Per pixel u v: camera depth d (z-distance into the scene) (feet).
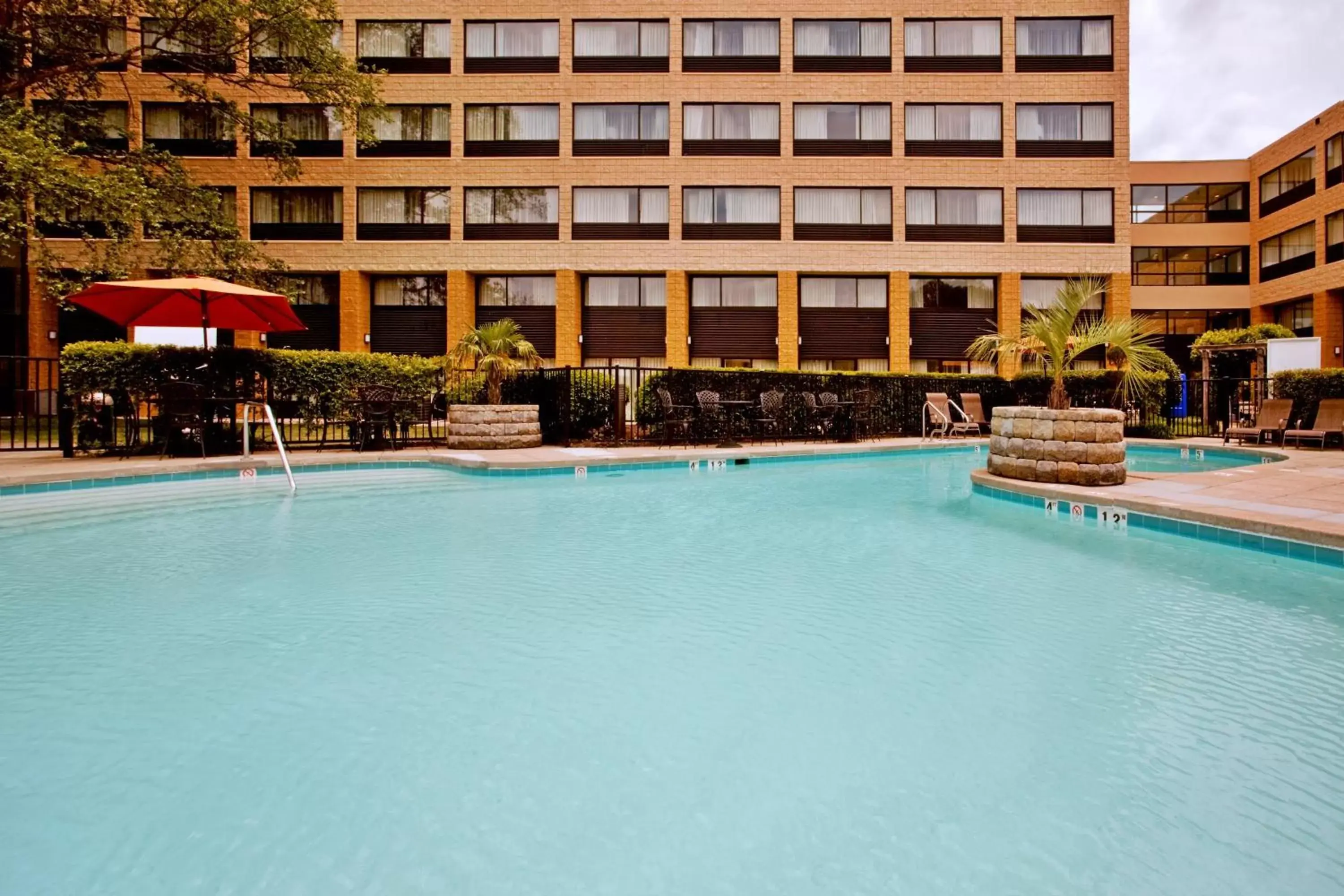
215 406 30.07
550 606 10.25
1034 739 6.14
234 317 33.35
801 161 71.26
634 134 71.72
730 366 70.79
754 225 71.77
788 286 71.82
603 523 17.39
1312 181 82.07
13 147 34.76
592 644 8.62
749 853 4.58
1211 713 6.63
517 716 6.61
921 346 73.67
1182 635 8.86
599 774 5.56
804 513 18.80
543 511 19.20
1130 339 22.21
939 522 17.49
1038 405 47.93
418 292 73.26
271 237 71.51
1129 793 5.26
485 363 34.42
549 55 71.51
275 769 5.61
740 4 71.20
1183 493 17.95
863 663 7.97
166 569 12.54
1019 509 19.49
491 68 71.46
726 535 15.76
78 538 15.37
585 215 72.23
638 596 10.80
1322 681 7.37
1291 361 45.91
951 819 4.95
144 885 4.22
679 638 8.86
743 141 71.56
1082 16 70.49
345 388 33.30
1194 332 96.17
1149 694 7.07
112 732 6.23
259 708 6.75
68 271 59.62
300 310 72.49
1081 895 4.17
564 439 36.01
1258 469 24.08
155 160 51.52
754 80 71.31
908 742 6.08
